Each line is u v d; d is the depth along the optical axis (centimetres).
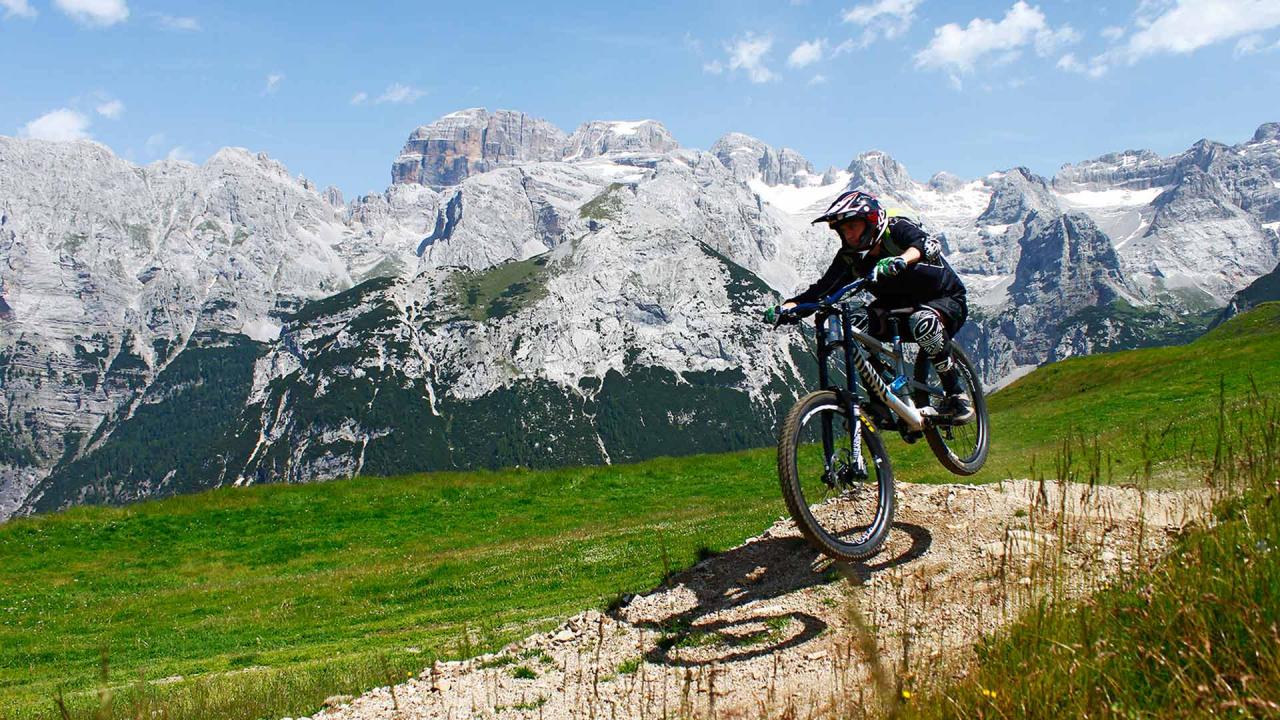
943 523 1011
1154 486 1037
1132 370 5638
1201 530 725
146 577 3375
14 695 1925
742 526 2534
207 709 1348
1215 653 577
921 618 820
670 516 3594
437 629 2056
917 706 604
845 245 888
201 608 2847
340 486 4644
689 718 704
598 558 2595
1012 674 620
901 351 910
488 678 913
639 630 948
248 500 4416
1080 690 575
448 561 3117
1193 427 1636
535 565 2705
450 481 4716
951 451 960
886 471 883
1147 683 572
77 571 3472
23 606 2992
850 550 829
